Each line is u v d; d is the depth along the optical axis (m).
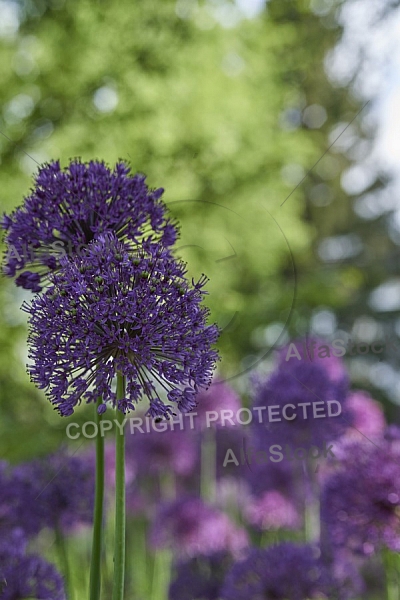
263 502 2.94
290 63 8.27
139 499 3.68
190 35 6.94
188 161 5.72
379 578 2.42
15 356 4.91
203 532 2.89
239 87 6.97
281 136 7.20
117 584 1.04
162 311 1.03
